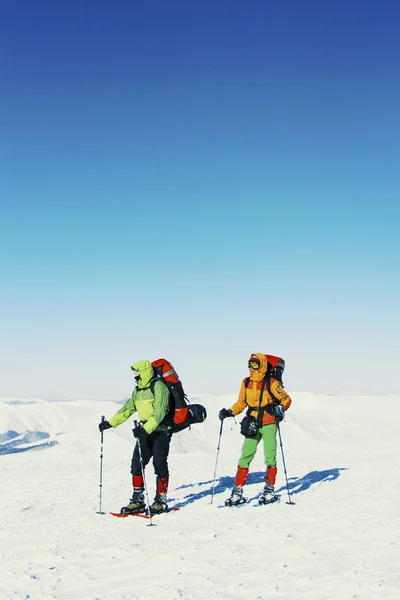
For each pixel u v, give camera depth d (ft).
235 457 65.98
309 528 23.79
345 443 78.74
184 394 30.50
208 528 25.05
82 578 19.26
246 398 31.24
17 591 18.24
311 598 15.71
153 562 20.51
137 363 30.32
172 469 51.60
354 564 18.43
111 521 28.66
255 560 19.77
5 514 32.96
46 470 55.72
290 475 41.19
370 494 30.71
